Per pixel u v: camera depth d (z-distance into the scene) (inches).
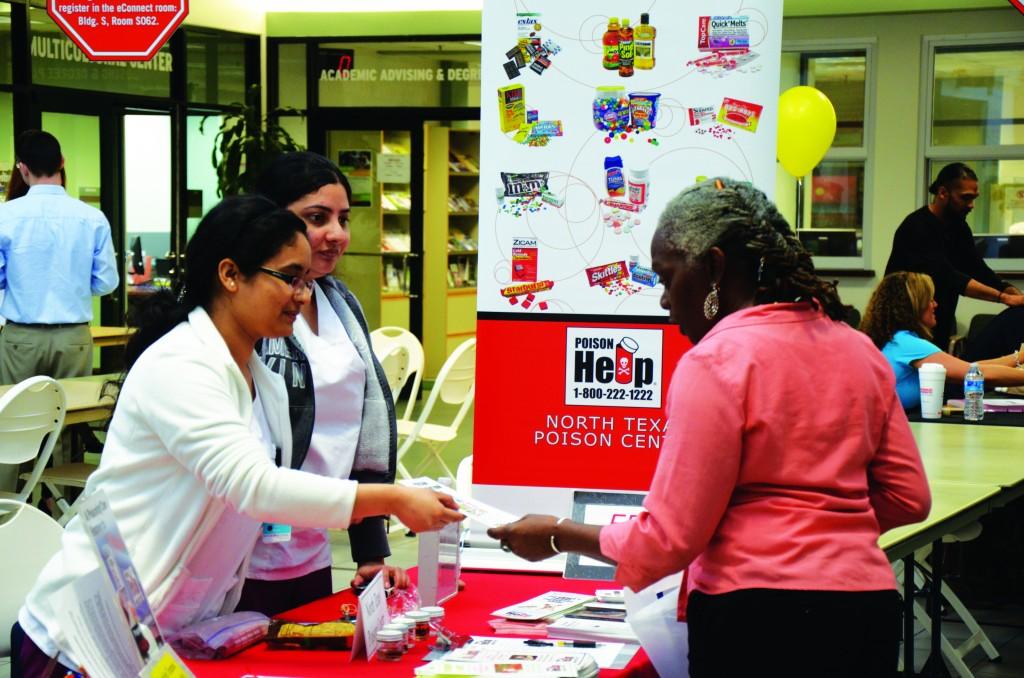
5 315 271.9
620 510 119.0
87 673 76.0
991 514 230.1
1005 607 227.1
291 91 482.0
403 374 277.1
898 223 424.8
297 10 475.5
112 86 427.8
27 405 207.3
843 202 430.3
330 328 107.9
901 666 190.7
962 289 299.0
